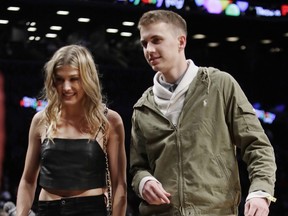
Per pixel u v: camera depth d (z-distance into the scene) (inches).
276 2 558.9
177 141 108.4
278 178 627.8
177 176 107.5
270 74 686.5
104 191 110.6
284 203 589.9
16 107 573.9
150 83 616.1
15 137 584.1
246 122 107.7
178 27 110.9
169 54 109.3
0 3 520.7
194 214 105.4
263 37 642.2
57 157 107.1
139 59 609.9
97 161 108.3
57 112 109.4
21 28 553.6
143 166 113.9
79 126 109.5
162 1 529.3
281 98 685.9
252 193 100.3
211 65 679.7
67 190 106.0
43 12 536.1
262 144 106.4
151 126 111.0
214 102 109.1
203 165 106.9
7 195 458.0
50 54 565.9
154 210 109.2
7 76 563.2
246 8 552.4
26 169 114.3
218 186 106.6
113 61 598.2
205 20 586.9
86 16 541.6
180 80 111.8
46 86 108.3
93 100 108.4
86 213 106.3
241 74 685.9
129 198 490.9
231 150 109.2
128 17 543.8
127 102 611.5
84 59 107.1
